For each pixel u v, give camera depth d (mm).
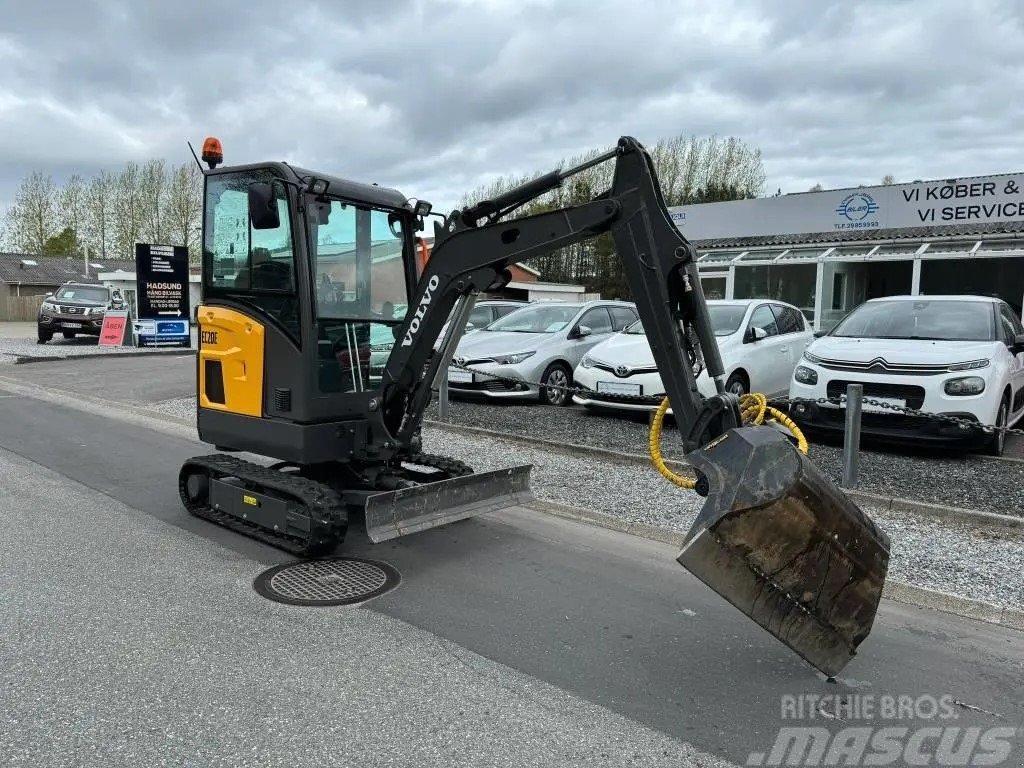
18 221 55000
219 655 3555
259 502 5102
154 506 6059
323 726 2980
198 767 2689
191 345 21766
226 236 5445
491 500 5230
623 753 2865
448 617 4082
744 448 3229
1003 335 7926
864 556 3264
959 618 4246
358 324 5379
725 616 4184
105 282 31875
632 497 6402
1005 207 16562
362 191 5328
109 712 3029
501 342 10906
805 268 18625
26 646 3584
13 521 5574
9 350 19312
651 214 3916
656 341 3922
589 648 3754
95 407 11172
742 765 2820
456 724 3029
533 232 4383
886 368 7289
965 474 6758
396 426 5316
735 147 49000
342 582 4543
